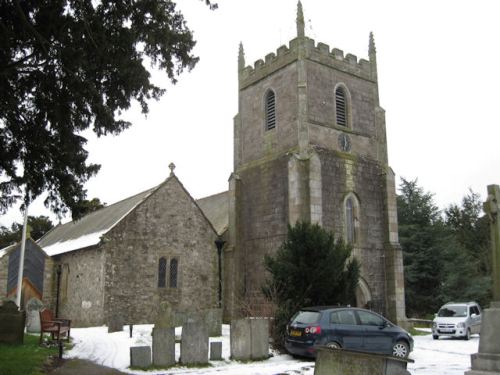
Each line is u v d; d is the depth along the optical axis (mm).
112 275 28281
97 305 28219
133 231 29406
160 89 14445
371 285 29453
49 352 16578
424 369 15070
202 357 15633
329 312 16141
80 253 31516
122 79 13727
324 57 31141
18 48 12672
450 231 57531
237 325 16594
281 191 29609
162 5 13617
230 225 32219
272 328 18391
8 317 17781
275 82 31688
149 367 14836
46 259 34500
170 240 30531
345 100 31781
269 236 29922
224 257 32125
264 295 20844
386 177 31422
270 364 15680
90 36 12219
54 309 34156
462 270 46031
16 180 14727
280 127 30734
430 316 45406
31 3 11898
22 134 14109
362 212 30219
